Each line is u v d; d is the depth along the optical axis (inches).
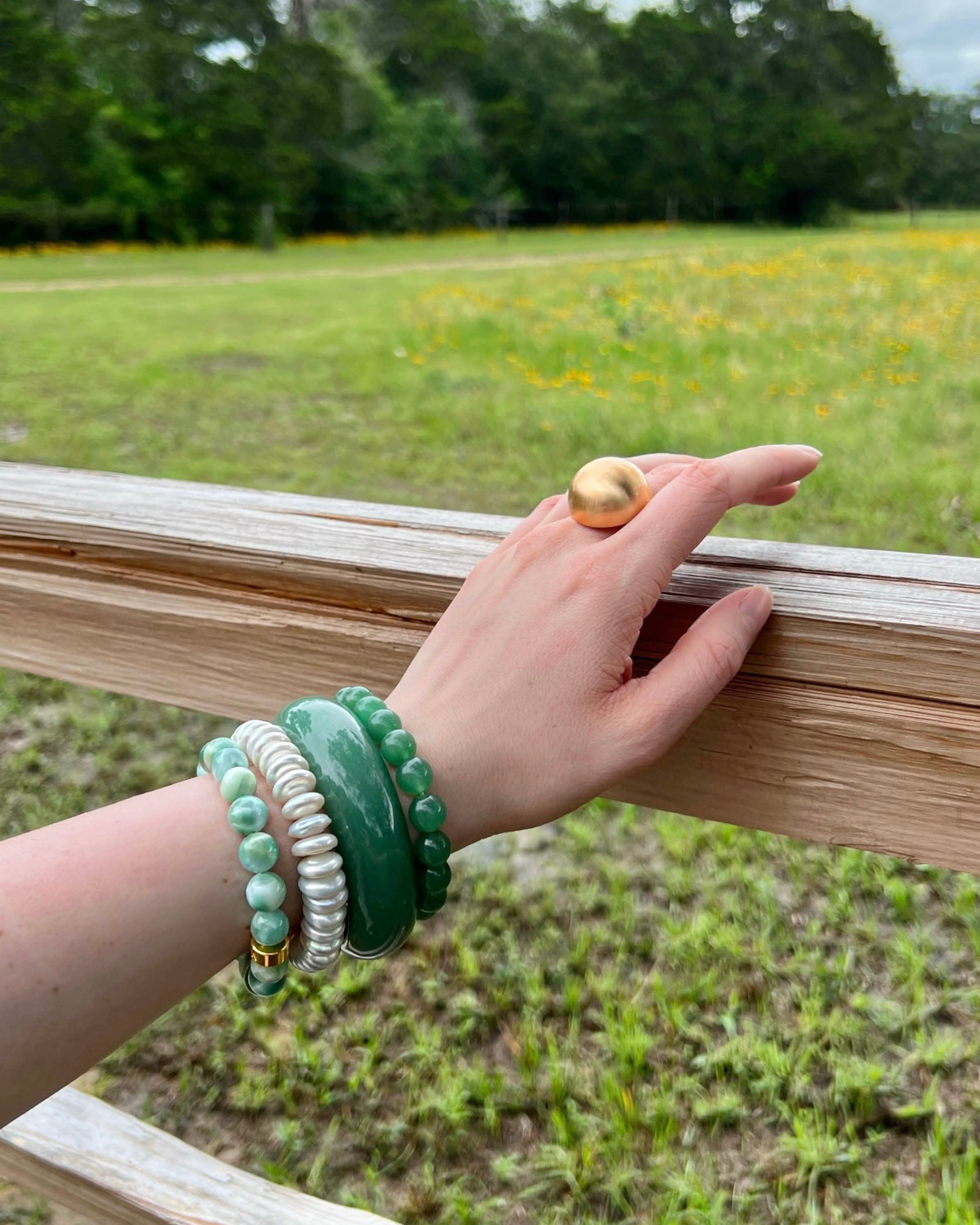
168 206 1162.6
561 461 169.0
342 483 163.5
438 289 440.1
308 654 37.7
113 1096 67.1
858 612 28.0
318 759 23.7
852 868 80.0
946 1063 63.2
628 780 33.6
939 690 27.5
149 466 177.0
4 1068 18.7
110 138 1162.0
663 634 30.8
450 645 27.8
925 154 1434.5
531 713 26.1
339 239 1290.6
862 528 125.6
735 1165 59.3
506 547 29.3
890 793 29.3
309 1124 64.3
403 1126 63.1
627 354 248.2
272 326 354.9
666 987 70.8
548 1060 66.4
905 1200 56.2
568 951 75.4
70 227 1100.5
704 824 87.0
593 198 1533.0
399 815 24.0
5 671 120.4
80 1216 55.2
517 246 976.9
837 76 1507.1
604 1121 61.6
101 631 42.1
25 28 1146.0
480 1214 57.9
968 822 28.4
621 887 80.8
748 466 27.3
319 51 1393.9
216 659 39.8
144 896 20.8
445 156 1457.9
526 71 1599.4
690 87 1517.0
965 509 128.3
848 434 165.2
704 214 1478.8
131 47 1333.7
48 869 20.5
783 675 29.6
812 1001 67.7
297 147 1355.8
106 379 255.1
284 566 36.7
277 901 21.6
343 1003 72.5
